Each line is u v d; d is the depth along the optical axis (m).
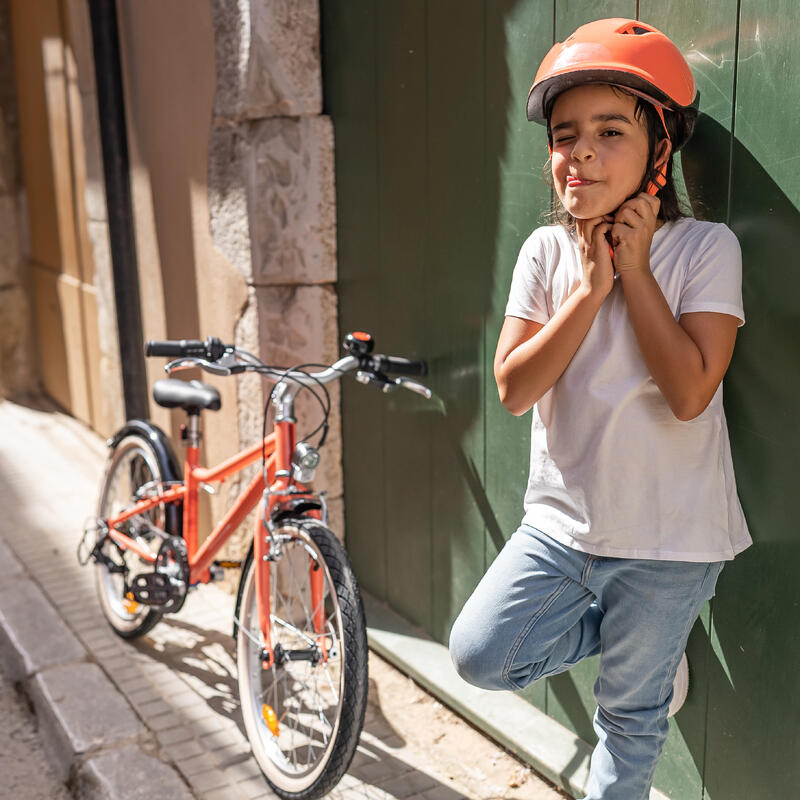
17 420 6.11
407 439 3.05
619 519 1.79
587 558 1.84
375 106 2.93
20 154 6.47
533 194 2.40
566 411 1.84
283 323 3.22
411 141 2.81
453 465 2.86
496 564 1.98
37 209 6.27
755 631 2.02
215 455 3.62
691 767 2.25
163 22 3.48
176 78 3.45
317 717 2.83
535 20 2.32
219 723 2.84
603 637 1.93
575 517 1.84
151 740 2.75
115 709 2.90
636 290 1.69
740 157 1.88
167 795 2.52
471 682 1.98
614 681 1.92
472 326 2.70
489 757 2.64
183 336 3.70
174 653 3.24
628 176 1.70
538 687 2.69
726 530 1.80
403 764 2.62
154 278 3.87
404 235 2.90
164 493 3.12
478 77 2.53
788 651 1.96
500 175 2.51
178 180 3.55
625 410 1.77
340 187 3.15
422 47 2.70
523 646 1.92
